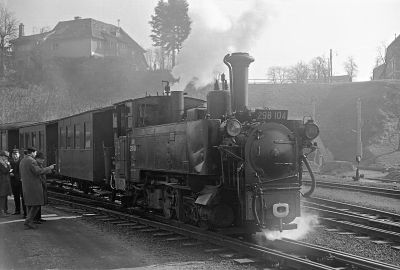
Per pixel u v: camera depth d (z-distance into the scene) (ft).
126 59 200.03
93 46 202.59
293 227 29.73
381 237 32.35
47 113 160.45
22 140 86.58
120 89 185.68
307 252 26.45
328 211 41.78
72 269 25.23
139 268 25.00
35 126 77.25
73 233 35.14
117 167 47.24
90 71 188.14
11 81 164.14
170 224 36.01
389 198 56.24
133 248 29.78
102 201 53.11
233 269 24.07
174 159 34.88
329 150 162.61
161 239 31.94
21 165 37.50
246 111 31.27
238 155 29.48
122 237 33.22
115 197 51.57
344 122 172.45
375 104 173.78
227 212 31.01
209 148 30.53
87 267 25.55
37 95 165.17
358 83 189.67
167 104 43.68
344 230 35.40
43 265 26.12
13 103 157.38
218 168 30.86
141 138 41.24
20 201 49.16
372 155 148.36
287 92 196.85
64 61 189.67
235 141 29.48
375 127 164.86
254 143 29.25
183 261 26.14
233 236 31.89
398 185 73.41
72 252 29.09
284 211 28.89
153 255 27.76
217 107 32.91
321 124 175.73
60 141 69.56
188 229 33.30
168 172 36.32
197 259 26.50
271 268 24.16
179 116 41.29
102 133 55.16
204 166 30.50
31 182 37.19
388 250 28.99
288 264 23.82
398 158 138.62
